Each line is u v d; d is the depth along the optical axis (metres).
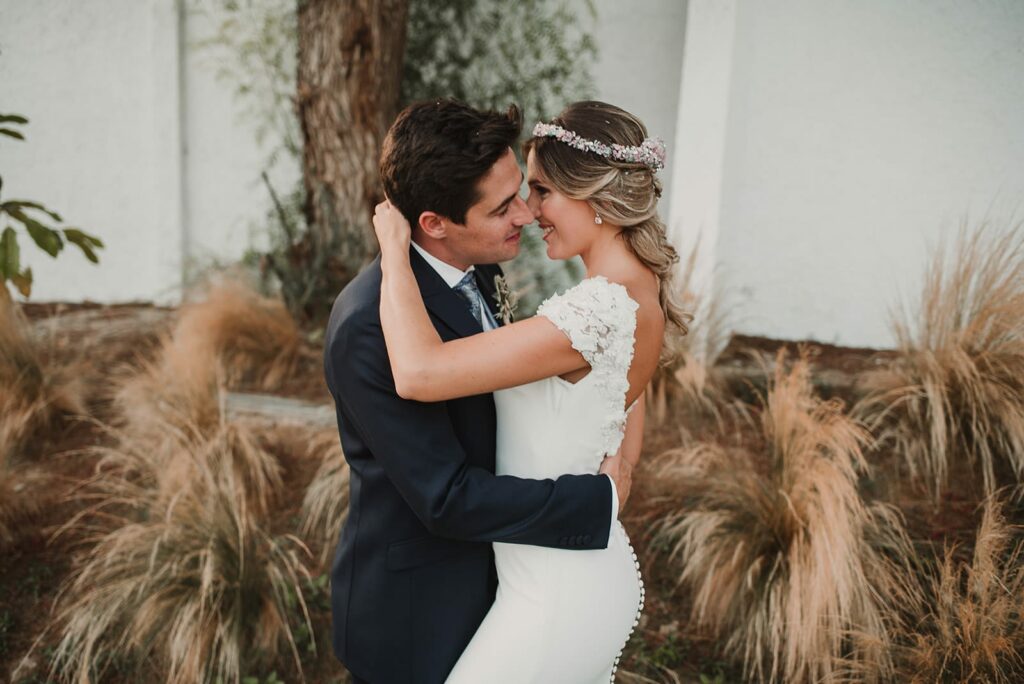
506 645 1.68
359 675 1.76
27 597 2.93
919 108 4.43
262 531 3.13
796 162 4.73
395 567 1.69
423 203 1.58
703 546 2.95
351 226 5.04
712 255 4.62
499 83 5.61
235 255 5.75
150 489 3.30
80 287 5.93
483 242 1.64
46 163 5.79
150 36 5.52
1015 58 4.20
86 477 3.59
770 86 4.67
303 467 3.67
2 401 3.77
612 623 1.76
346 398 1.61
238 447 3.47
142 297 5.91
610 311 1.61
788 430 3.14
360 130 4.93
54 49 5.63
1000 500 3.02
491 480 1.58
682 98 4.59
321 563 3.12
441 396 1.50
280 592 2.84
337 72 4.85
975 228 4.40
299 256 5.16
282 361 4.52
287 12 5.48
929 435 3.34
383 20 4.84
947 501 3.12
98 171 5.79
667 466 3.53
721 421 3.90
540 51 5.50
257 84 5.58
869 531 2.91
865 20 4.43
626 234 1.71
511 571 1.74
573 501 1.61
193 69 5.57
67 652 2.67
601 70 5.44
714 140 4.52
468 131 1.56
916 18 4.34
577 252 1.74
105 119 5.72
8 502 3.30
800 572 2.63
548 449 1.70
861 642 2.40
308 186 5.11
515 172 1.61
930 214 4.52
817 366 4.41
